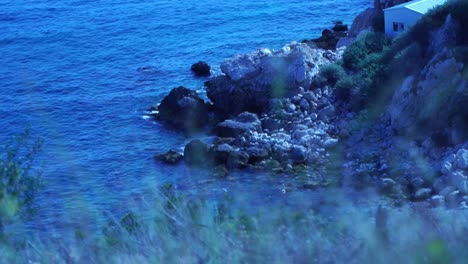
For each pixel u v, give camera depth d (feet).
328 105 174.50
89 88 234.58
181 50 285.64
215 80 192.65
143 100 215.10
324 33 262.67
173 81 239.30
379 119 160.97
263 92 186.29
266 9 341.00
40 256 29.04
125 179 121.70
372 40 195.72
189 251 27.14
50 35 326.03
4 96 220.02
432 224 27.40
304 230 28.37
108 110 205.16
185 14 345.51
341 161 147.74
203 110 186.70
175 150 166.81
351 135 160.86
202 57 273.75
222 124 172.14
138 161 153.17
